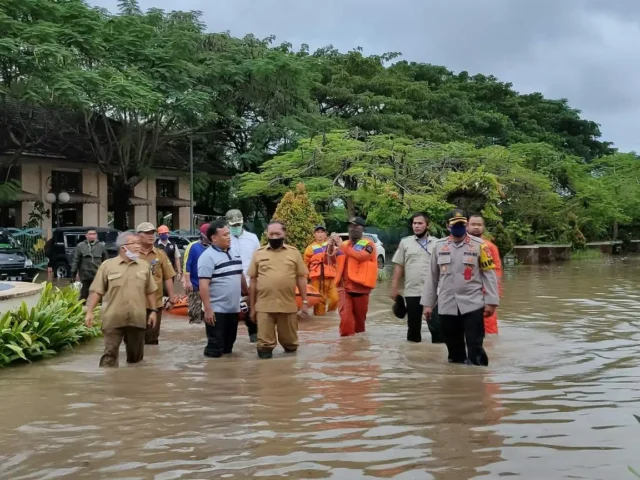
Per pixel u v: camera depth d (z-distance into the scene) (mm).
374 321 11664
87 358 8375
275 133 30719
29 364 7957
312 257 12406
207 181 34438
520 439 4570
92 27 24859
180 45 27625
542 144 35375
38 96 22297
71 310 9625
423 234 9172
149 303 8062
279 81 30938
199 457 4262
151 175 31125
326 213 25078
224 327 8344
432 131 35594
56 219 29391
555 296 15461
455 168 25453
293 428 4875
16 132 27609
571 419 5074
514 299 14844
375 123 34250
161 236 12203
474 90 49531
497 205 28281
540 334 9844
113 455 4316
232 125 31812
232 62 29875
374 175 22516
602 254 35562
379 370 7148
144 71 26750
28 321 8664
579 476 3867
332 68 36281
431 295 7754
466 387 6234
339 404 5594
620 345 8836
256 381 6625
